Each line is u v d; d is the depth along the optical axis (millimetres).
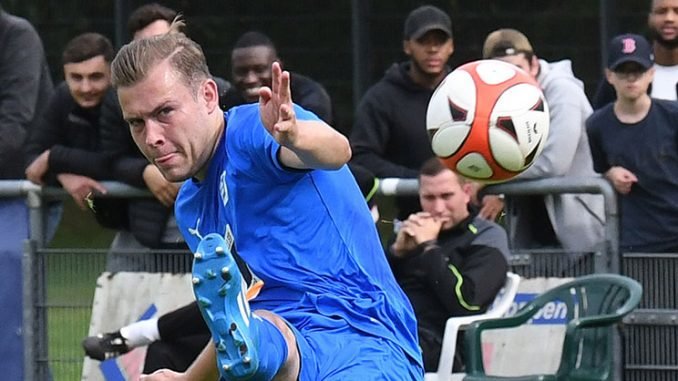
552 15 43969
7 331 24141
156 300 23422
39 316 24125
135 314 23484
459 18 44469
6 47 24984
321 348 13516
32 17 46594
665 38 25797
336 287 13859
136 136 13570
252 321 12633
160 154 13414
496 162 21312
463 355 22125
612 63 23094
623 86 22969
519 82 21578
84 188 23500
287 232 13719
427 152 24922
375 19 45250
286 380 13156
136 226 23562
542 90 24172
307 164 13102
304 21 45750
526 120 21250
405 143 24969
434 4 44500
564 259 22703
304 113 13508
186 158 13523
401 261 22141
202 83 13562
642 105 23000
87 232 30156
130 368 23609
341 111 45438
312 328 13711
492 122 21250
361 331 13836
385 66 45281
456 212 22078
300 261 13766
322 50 45656
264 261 13812
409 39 24938
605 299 21234
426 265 21672
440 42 24797
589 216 22906
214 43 45531
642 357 22422
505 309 21766
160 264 23578
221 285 12305
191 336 21516
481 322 21312
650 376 22422
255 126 13422
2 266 24109
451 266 21719
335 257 13844
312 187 13711
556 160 23250
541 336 22422
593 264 22703
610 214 22500
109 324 23594
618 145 23078
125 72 13305
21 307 24078
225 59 45281
